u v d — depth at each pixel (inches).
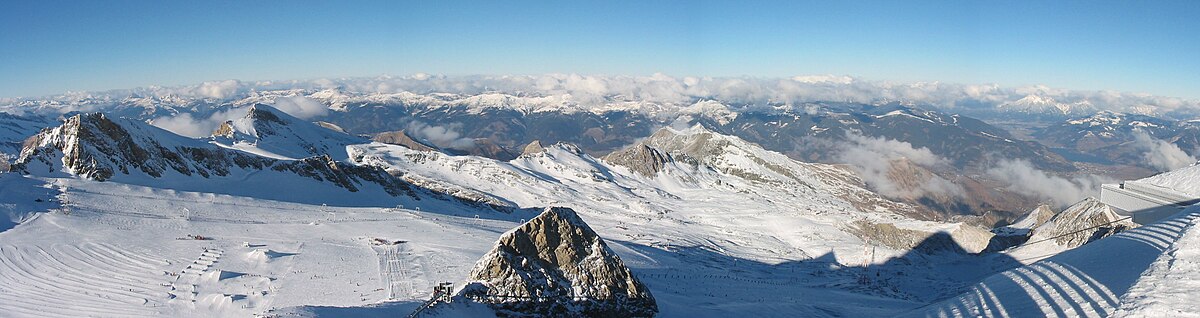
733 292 3009.4
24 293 1870.1
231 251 2610.7
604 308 1937.7
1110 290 1537.9
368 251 2834.6
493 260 1913.1
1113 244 2199.8
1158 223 2375.7
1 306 1742.1
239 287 2101.4
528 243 2004.2
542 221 2048.5
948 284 4050.2
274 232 3228.3
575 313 1886.1
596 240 2084.2
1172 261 1581.0
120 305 1828.2
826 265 5007.4
